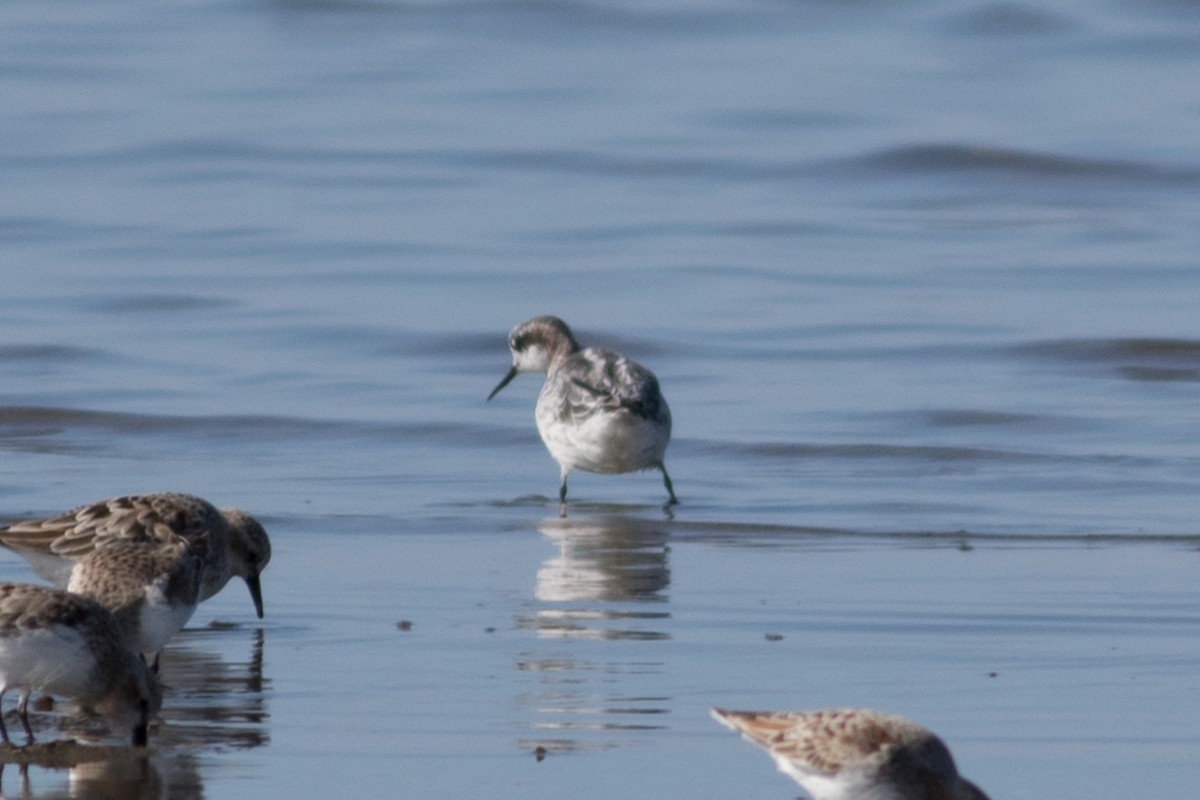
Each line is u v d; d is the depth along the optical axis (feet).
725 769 29.91
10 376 66.18
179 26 140.56
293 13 143.23
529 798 28.60
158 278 81.00
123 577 34.42
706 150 108.27
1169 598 40.83
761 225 92.63
